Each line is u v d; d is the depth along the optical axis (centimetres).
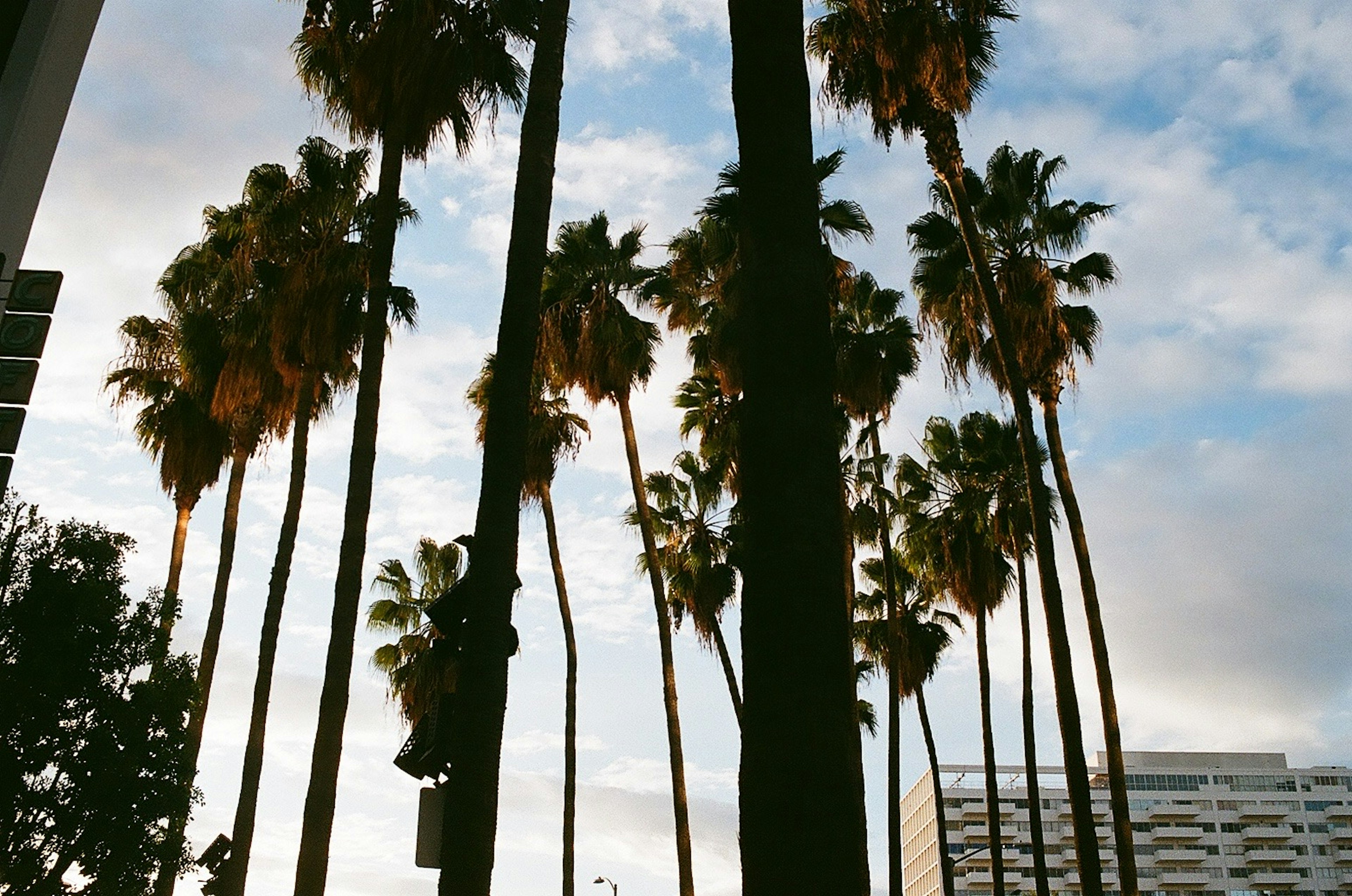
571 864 2511
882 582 3675
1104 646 2153
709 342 2753
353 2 1750
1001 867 2931
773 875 437
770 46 602
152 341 2444
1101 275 2514
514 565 881
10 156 943
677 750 2477
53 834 1283
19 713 1271
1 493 850
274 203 2120
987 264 2130
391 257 1616
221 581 2202
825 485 505
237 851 1636
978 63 2197
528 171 1078
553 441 2841
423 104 1639
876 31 2117
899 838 2672
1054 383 2381
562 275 2733
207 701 2083
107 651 1367
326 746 1334
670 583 3084
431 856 573
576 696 2734
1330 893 13838
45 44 975
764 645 477
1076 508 2288
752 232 562
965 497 3095
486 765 784
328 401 2211
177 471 2308
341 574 1414
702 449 3045
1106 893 13750
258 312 2092
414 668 3178
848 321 2855
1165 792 14288
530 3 1709
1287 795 14325
